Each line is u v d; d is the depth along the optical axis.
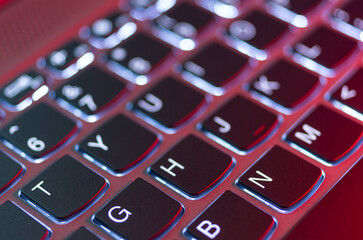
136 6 0.22
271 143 0.18
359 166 0.18
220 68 0.20
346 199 0.17
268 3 0.22
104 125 0.19
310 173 0.17
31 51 0.21
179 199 0.17
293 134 0.18
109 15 0.22
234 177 0.18
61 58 0.21
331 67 0.20
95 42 0.21
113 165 0.18
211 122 0.19
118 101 0.19
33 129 0.19
